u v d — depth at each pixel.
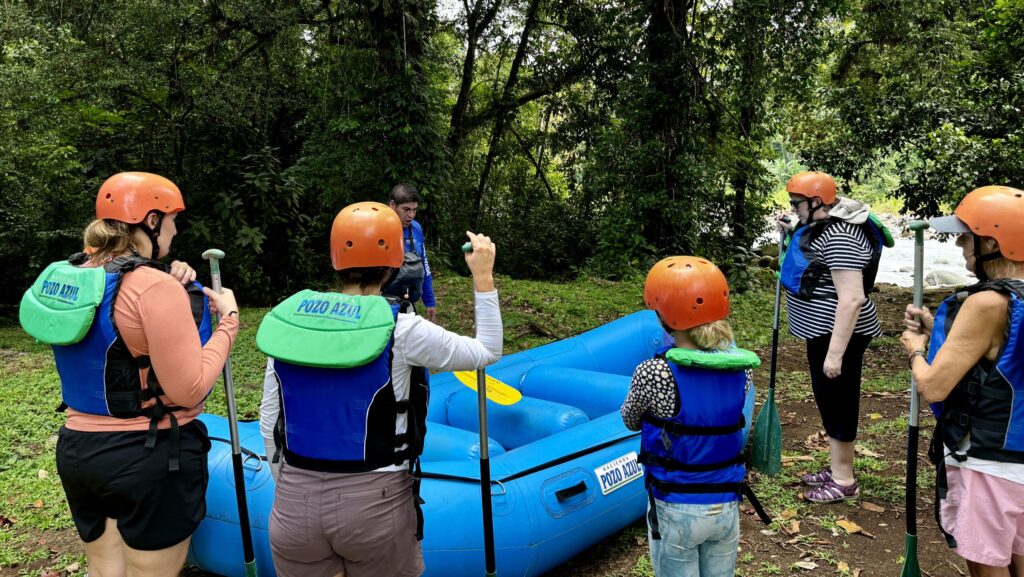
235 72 11.89
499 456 3.32
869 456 4.48
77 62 9.98
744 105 12.27
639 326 5.80
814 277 3.57
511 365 5.26
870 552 3.33
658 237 12.68
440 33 15.61
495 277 11.41
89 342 2.01
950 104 9.49
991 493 2.08
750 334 8.45
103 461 2.03
